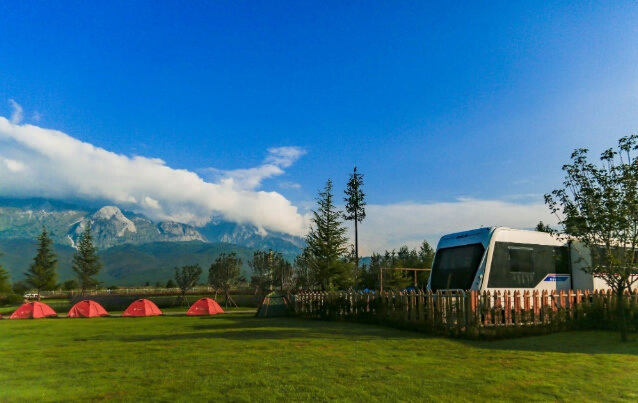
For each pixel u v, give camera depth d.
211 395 5.90
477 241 14.23
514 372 7.21
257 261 42.78
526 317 12.41
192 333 13.60
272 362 8.12
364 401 5.60
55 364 8.52
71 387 6.51
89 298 39.88
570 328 13.07
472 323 11.41
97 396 5.99
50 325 19.11
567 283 15.89
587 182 11.83
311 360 8.30
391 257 46.09
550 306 13.03
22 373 7.62
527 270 14.70
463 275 14.24
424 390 6.10
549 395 5.89
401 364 7.88
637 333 12.76
